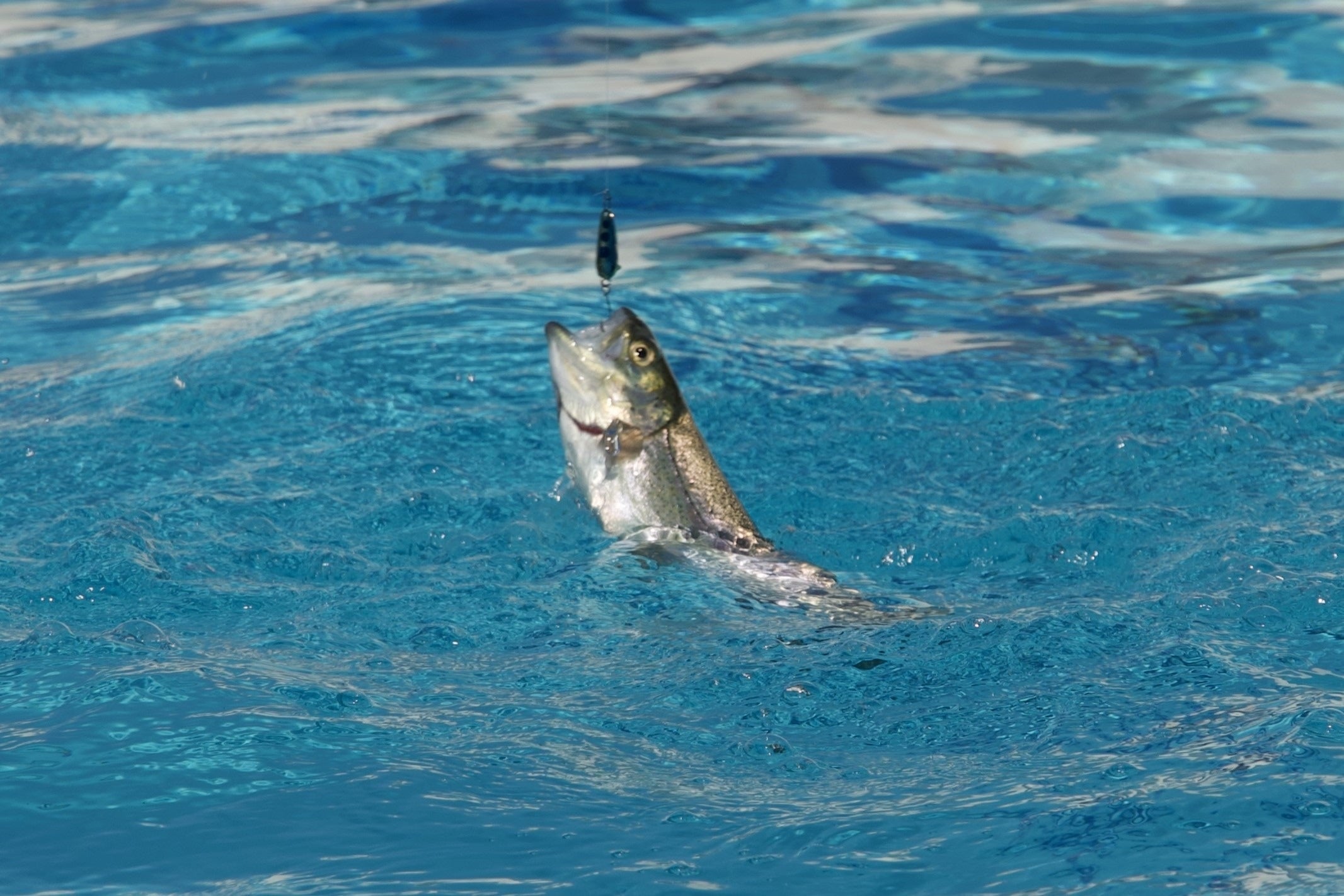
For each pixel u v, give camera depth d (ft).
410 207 82.94
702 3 120.26
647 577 39.93
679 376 59.47
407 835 26.73
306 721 31.60
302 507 46.44
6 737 30.68
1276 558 40.78
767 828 26.86
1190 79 97.04
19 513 45.98
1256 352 61.21
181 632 37.24
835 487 48.11
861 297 69.46
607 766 29.71
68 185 86.28
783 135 92.12
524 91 101.40
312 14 120.16
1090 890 24.11
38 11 123.85
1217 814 26.35
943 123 92.63
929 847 25.94
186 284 72.02
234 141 93.50
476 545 43.65
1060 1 115.03
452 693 33.47
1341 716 30.35
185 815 27.53
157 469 49.70
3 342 64.75
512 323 65.92
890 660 34.78
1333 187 81.00
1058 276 71.72
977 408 54.70
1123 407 53.88
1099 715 31.55
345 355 61.72
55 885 25.11
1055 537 43.32
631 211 81.87
